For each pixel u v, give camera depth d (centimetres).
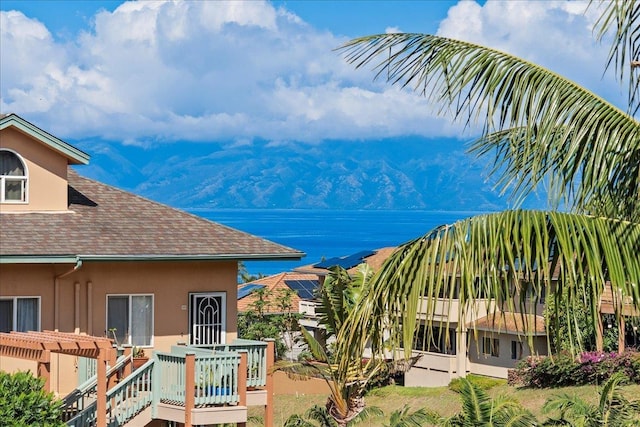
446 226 1015
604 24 1129
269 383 2395
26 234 2588
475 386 2259
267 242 2855
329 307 3048
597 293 987
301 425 3020
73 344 2141
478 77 1110
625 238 1009
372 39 1141
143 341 2703
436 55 1127
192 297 2761
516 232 991
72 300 2617
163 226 2817
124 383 2234
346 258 6162
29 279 2562
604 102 1089
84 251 2566
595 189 1087
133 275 2692
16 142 2689
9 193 2691
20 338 2219
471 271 982
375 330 1036
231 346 2397
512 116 1099
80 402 2350
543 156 1086
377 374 3403
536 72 1101
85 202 2847
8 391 1992
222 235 2841
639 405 2284
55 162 2748
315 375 3381
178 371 2230
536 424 2255
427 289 1024
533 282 984
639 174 1100
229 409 2214
